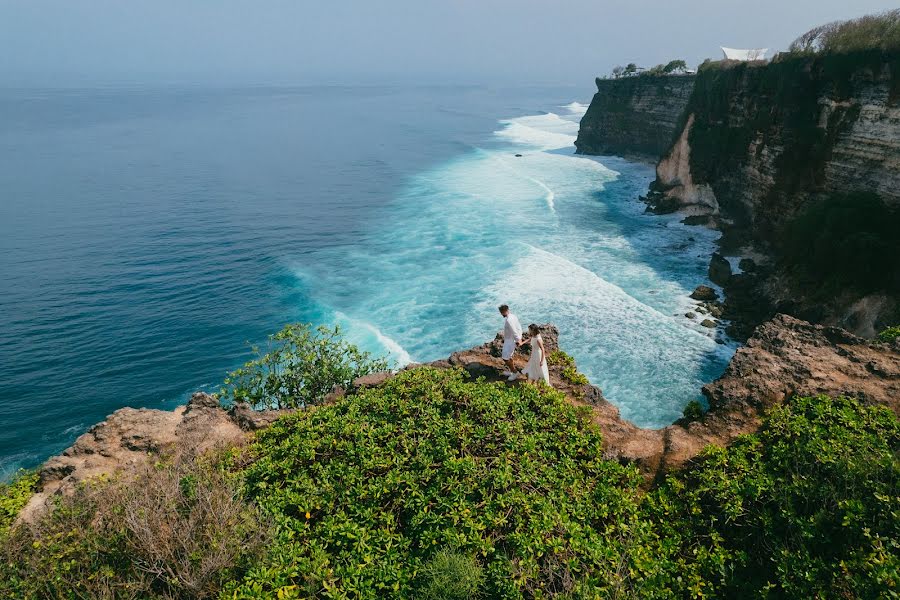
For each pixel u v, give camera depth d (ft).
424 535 27.71
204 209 203.82
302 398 53.67
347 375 54.34
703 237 150.00
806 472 30.14
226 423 43.55
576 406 40.57
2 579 25.35
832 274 96.07
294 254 152.66
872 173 101.86
